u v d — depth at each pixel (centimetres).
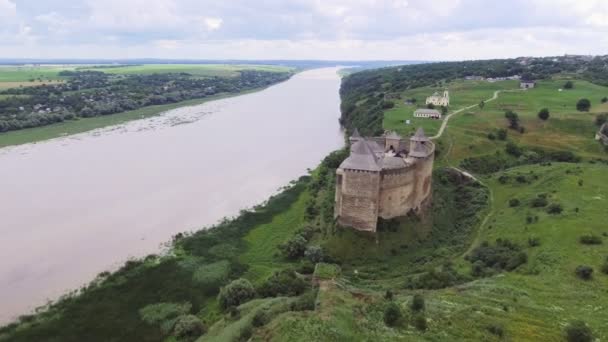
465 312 4416
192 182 11194
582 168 9950
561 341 3962
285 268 6838
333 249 7088
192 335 5225
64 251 7425
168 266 6919
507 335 4012
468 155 11894
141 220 8756
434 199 9225
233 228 8388
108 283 6400
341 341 3884
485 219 8244
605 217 6912
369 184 7175
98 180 11200
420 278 5931
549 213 7369
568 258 5766
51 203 9575
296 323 4225
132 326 5456
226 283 6481
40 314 5659
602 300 4741
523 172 10256
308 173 12019
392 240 7369
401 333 4019
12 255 7250
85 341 5159
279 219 8812
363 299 4841
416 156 8194
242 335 4584
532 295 4934
